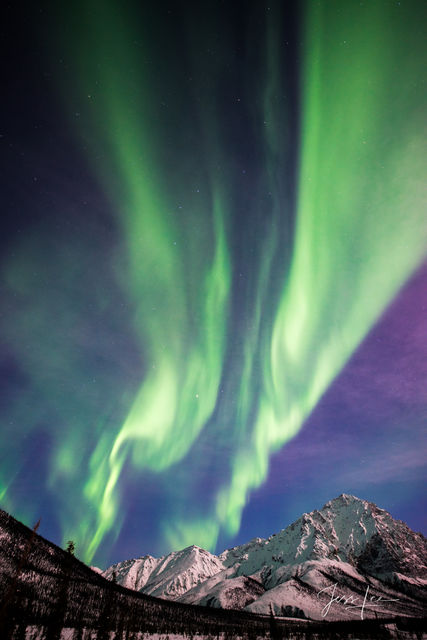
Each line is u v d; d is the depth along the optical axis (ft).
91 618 412.57
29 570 517.14
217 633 618.85
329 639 599.16
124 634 357.61
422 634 607.37
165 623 616.80
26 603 258.98
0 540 575.79
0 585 314.55
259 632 630.33
